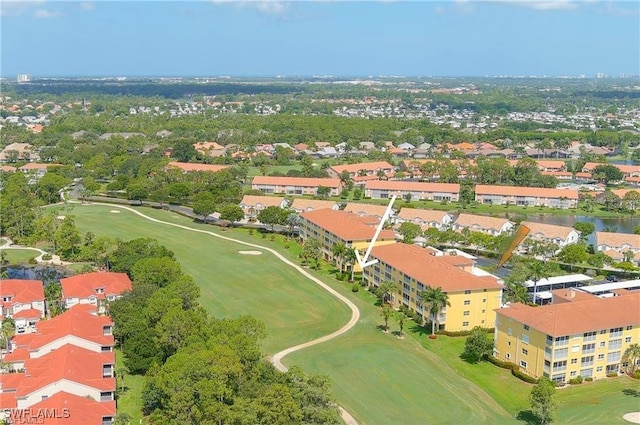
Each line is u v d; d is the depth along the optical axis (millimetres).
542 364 133875
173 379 109250
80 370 117812
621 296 148000
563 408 122500
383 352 146750
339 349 148125
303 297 184750
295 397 104688
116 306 150000
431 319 160500
